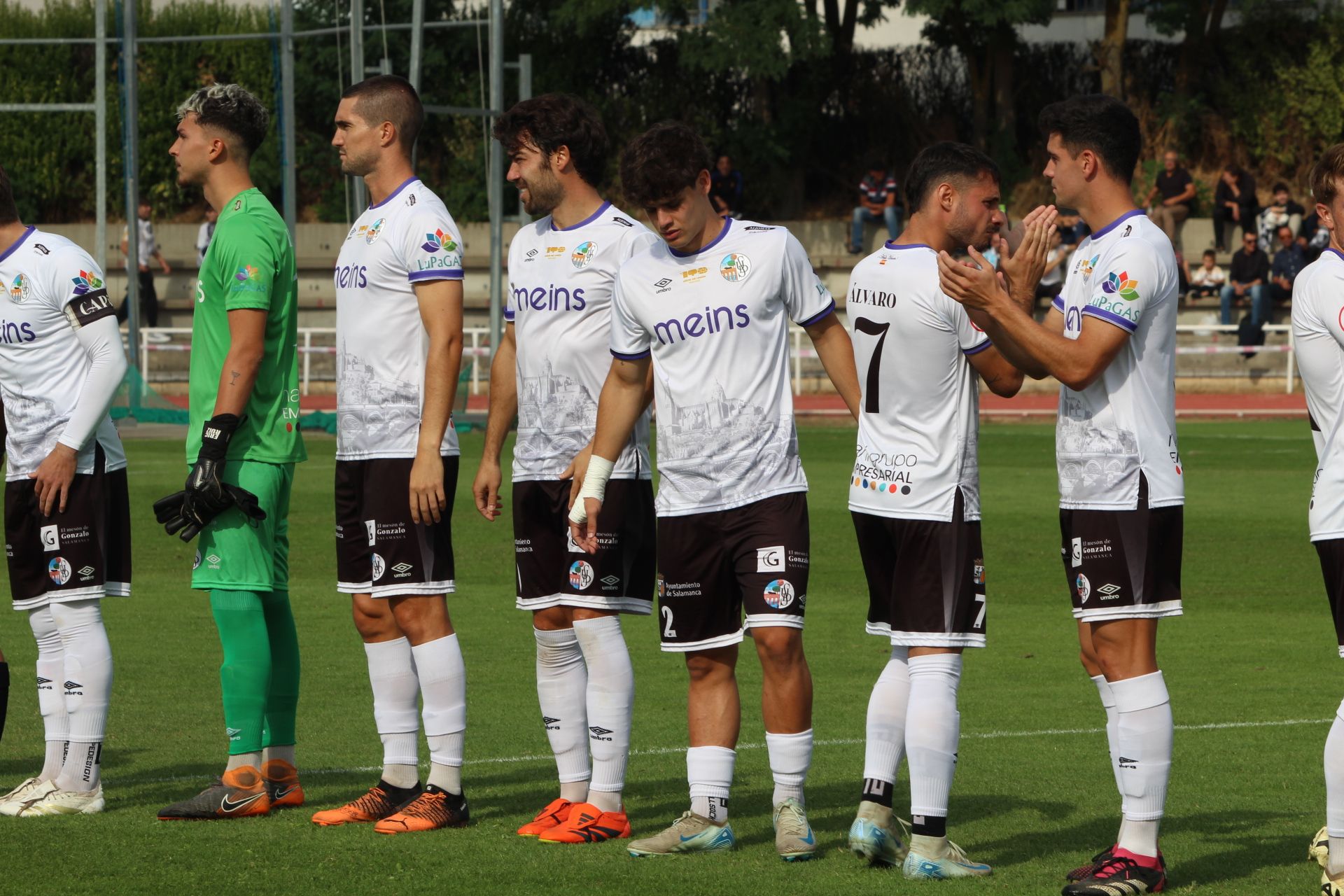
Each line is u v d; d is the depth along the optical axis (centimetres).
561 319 1143
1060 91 7831
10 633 1933
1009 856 1048
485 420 4859
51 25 7581
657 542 1121
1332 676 1673
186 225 7094
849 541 2684
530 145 1154
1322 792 1209
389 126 1170
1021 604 2158
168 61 7525
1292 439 4459
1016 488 3341
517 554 1170
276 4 7350
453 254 1149
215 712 1512
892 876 1000
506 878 988
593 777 1120
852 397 1094
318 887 960
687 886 970
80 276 1177
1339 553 970
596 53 7719
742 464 1056
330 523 2877
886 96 7981
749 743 1434
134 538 2750
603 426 1101
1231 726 1438
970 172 1043
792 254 1073
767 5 6794
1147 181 7375
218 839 1088
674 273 1068
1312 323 978
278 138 7312
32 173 7538
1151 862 967
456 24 5103
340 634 1930
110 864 1014
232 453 1170
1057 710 1527
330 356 6569
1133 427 978
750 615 1058
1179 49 7862
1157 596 980
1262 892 959
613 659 1120
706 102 7812
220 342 1184
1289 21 7669
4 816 1153
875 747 1043
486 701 1570
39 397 1187
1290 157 7519
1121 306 961
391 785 1168
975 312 970
